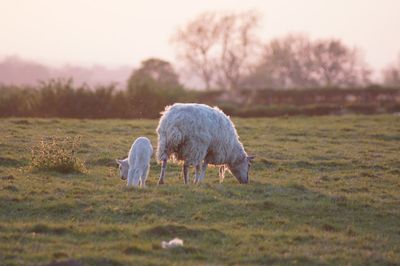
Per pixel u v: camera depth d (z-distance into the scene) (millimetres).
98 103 89688
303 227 30641
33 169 40125
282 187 38781
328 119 88562
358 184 41500
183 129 36844
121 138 57375
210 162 39594
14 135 55094
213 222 30391
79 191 34438
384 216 33656
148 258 24953
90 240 26828
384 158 52188
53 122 68750
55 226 28031
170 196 33688
